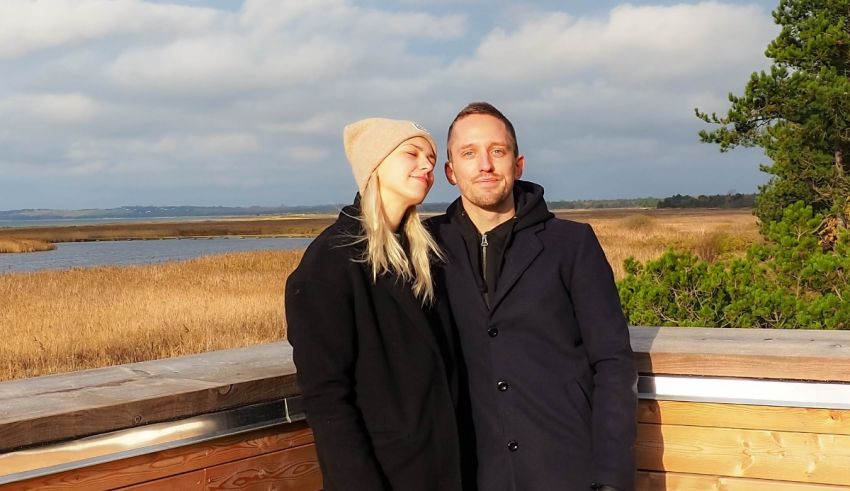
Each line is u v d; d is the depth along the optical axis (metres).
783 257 5.99
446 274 2.17
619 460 1.97
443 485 1.85
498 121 2.20
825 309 5.26
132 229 182.00
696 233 34.53
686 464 2.32
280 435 2.13
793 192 14.98
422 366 1.85
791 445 2.19
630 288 6.16
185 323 14.51
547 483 2.04
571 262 2.17
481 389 2.12
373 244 1.84
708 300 5.82
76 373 2.11
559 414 2.08
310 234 148.88
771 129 14.91
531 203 2.21
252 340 13.02
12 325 14.42
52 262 55.75
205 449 1.97
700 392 2.26
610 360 2.07
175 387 1.92
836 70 14.37
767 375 2.18
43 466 1.65
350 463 1.71
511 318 2.12
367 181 1.89
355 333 1.83
